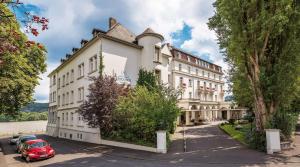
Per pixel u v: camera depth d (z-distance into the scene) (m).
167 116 19.16
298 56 16.77
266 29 16.19
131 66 28.64
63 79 39.22
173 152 17.22
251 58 17.55
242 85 20.64
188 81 48.91
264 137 16.03
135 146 19.67
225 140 21.64
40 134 49.91
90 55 28.42
